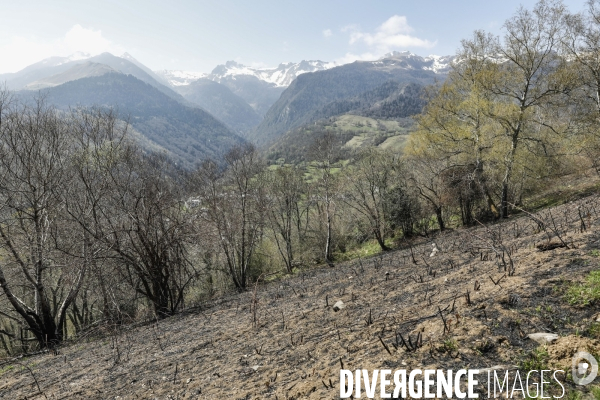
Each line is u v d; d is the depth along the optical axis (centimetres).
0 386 873
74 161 1466
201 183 2180
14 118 1380
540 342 416
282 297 1331
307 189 3175
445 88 2456
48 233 1491
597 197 1523
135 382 688
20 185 1445
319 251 2958
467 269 859
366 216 2702
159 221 1527
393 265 1434
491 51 2247
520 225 1506
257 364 628
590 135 2317
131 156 1562
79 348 1205
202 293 2444
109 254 1459
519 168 2267
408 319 609
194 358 761
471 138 2320
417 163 2584
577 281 517
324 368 517
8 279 1418
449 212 2791
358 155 2814
